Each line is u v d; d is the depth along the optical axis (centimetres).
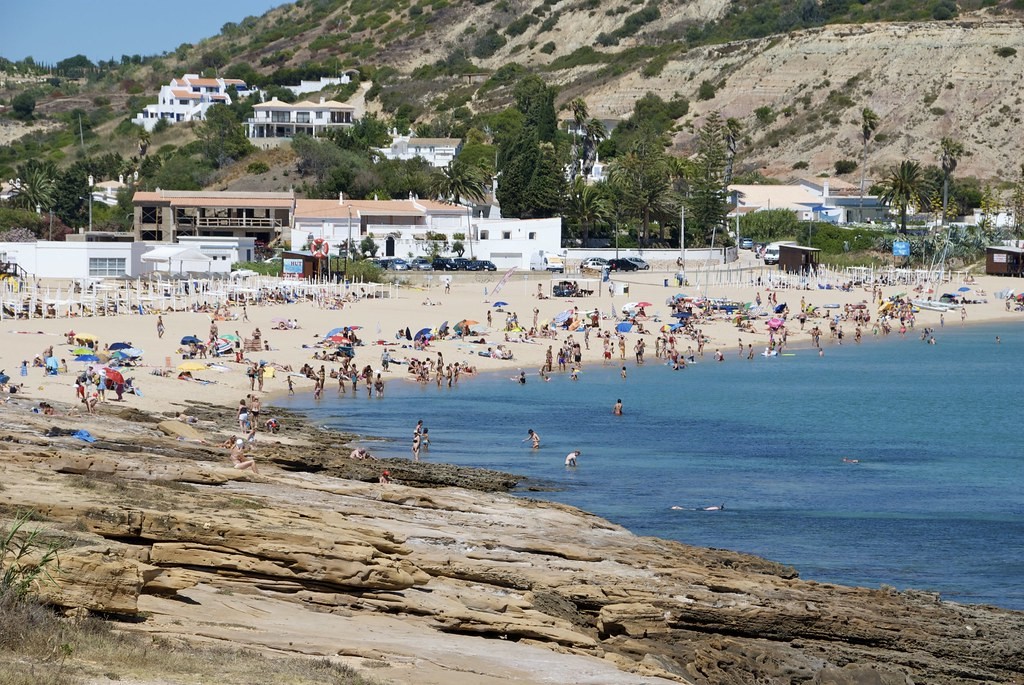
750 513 7312
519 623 4159
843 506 7556
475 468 8300
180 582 3881
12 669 2742
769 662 4409
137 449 6812
